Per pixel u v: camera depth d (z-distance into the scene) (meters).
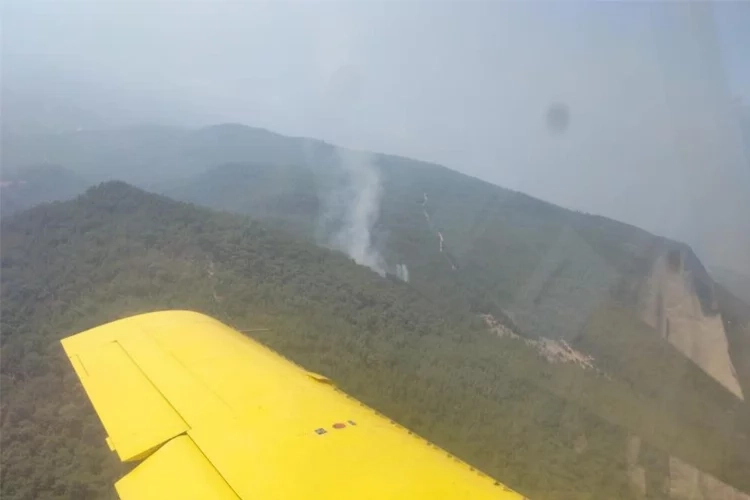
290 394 11.63
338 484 7.88
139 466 9.13
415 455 9.08
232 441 9.46
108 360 13.59
